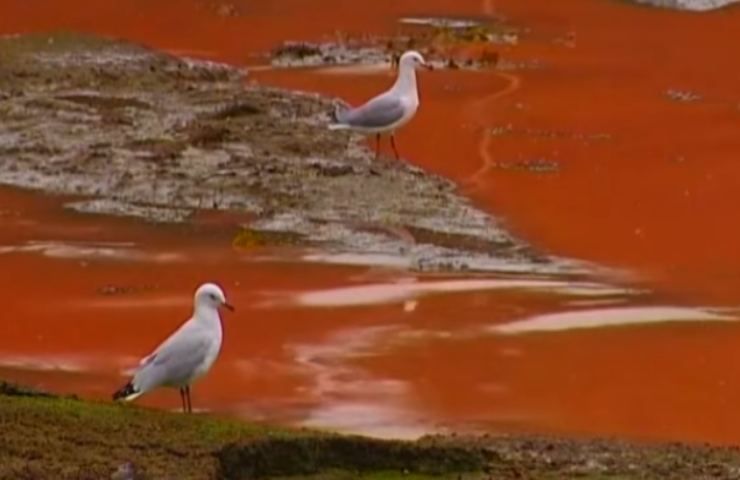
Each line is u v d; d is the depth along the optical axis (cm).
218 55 3322
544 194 2483
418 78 3095
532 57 3259
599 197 2473
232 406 1780
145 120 2833
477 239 2297
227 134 2728
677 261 2230
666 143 2728
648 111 2906
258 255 2250
